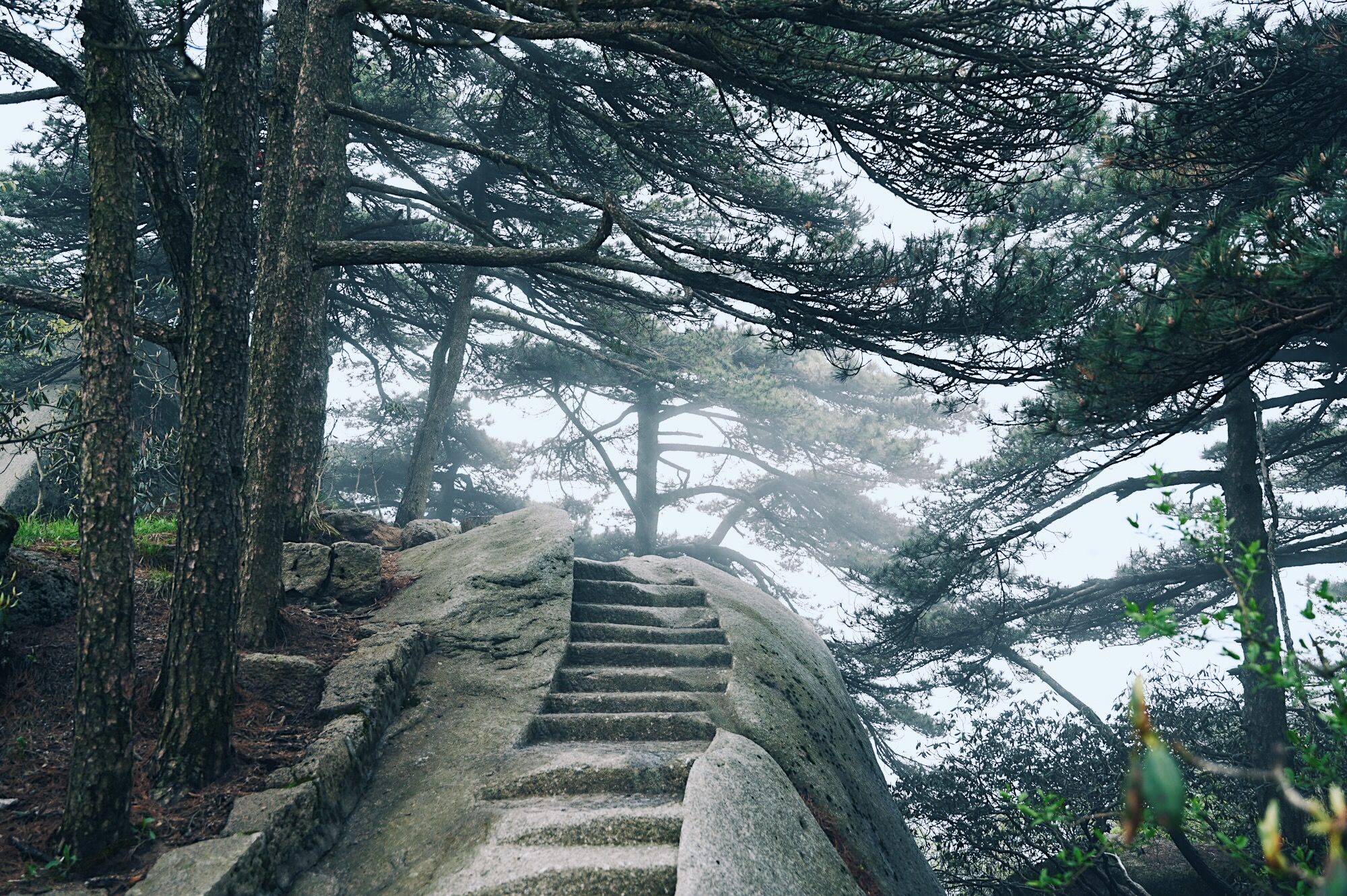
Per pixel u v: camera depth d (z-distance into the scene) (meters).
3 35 8.33
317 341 11.98
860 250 9.38
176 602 6.08
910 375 9.96
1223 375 7.33
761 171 13.42
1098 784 14.62
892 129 8.96
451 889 4.94
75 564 7.91
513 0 7.45
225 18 6.63
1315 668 3.20
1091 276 10.02
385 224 16.50
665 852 5.25
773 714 8.18
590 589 10.34
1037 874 13.12
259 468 8.18
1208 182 10.05
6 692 6.25
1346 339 13.86
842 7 7.63
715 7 7.58
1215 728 15.35
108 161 5.39
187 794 5.71
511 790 6.27
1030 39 8.02
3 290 7.47
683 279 9.26
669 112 12.78
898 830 9.00
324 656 7.92
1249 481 14.91
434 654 8.35
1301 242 6.51
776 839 5.79
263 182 8.68
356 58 16.50
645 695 8.05
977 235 9.78
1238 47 9.23
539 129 16.34
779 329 9.94
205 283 6.36
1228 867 14.40
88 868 4.92
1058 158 9.17
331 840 5.83
